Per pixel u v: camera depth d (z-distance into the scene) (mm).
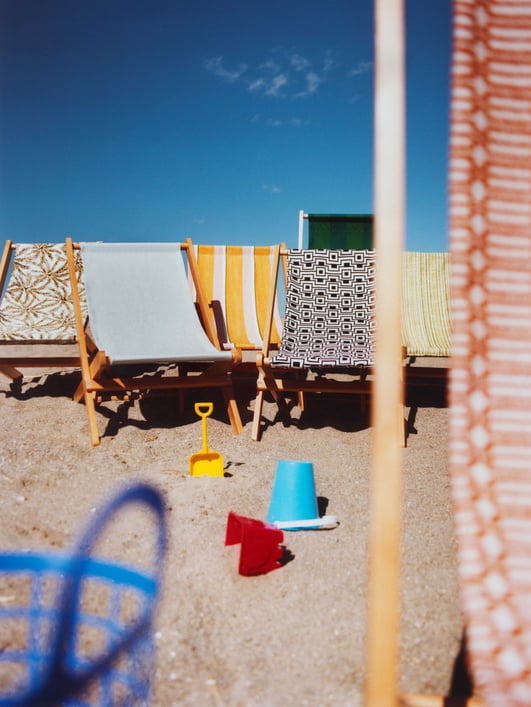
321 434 4117
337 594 2160
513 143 1419
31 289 4688
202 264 5035
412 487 3174
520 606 1366
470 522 1381
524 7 1442
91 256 4410
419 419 4355
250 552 2248
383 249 1346
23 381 4938
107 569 1512
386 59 1356
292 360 3873
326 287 4445
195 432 4109
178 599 2098
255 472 3416
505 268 1405
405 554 2430
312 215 5160
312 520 2658
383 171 1350
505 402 1393
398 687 1680
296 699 1645
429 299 4895
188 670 1755
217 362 3977
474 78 1420
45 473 3348
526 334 1398
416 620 1998
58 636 1255
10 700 1216
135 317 4207
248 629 1961
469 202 1404
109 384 3961
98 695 1519
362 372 4406
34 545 2461
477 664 1353
